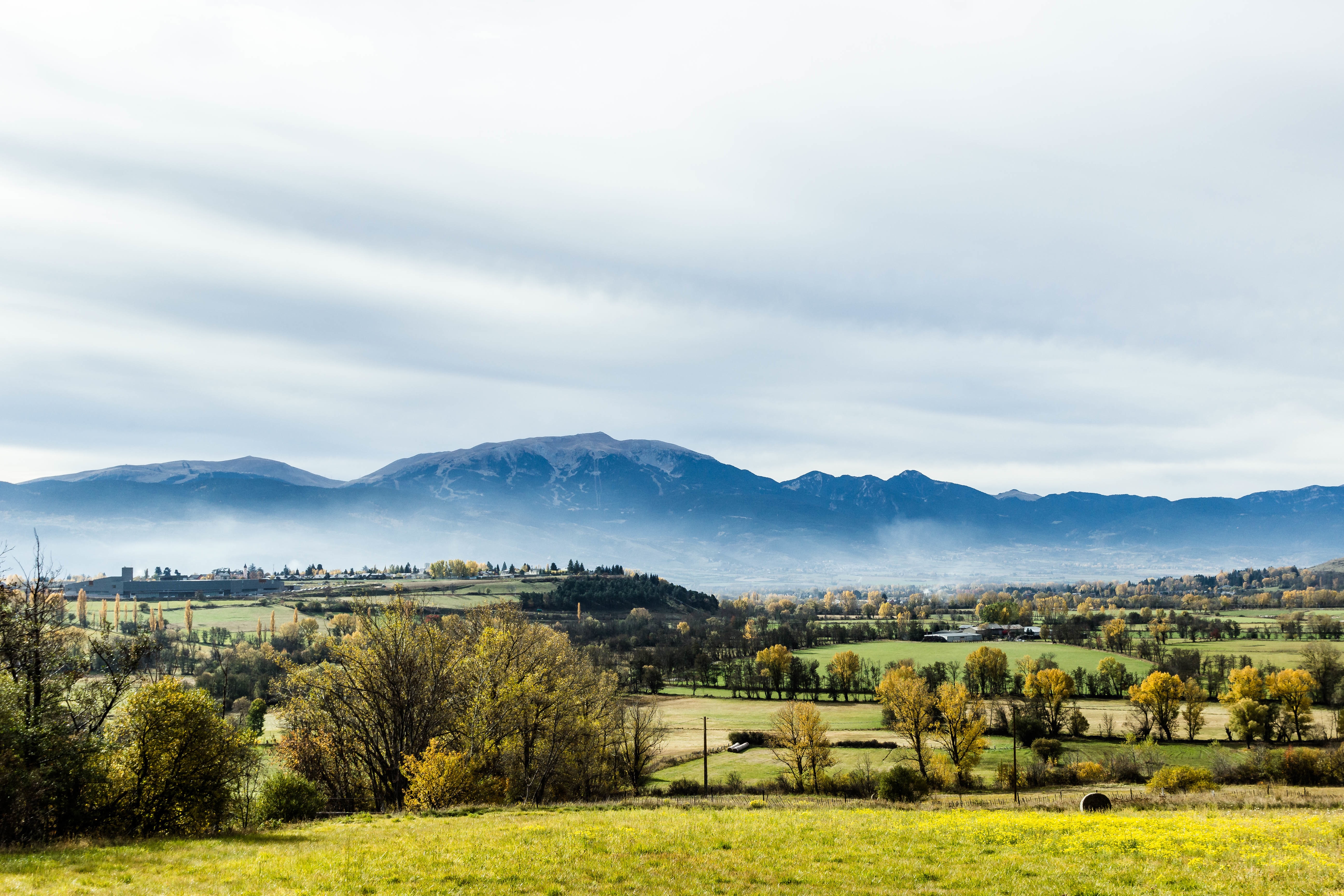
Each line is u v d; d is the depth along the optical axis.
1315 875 25.09
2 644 38.62
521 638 68.62
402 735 55.56
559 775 65.88
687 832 33.94
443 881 25.59
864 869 27.42
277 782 46.81
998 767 93.25
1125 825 35.12
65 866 27.36
